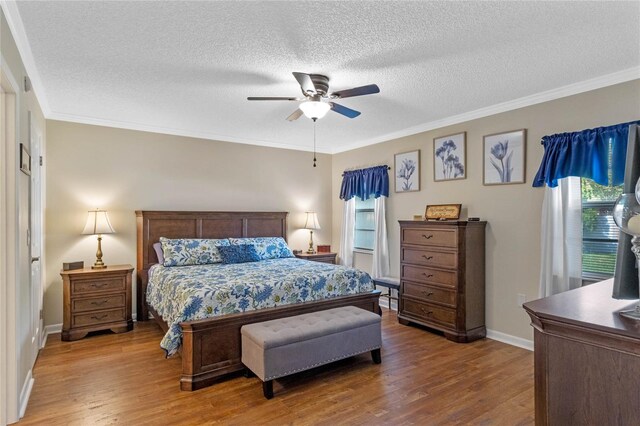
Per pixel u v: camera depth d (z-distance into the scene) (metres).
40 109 3.64
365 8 2.06
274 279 3.35
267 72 2.95
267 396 2.60
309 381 2.87
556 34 2.35
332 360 2.91
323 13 2.11
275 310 3.14
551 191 3.35
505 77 3.07
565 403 1.08
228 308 2.98
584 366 1.04
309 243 6.11
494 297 3.89
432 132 4.60
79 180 4.30
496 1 1.99
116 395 2.63
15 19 2.13
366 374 3.00
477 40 2.43
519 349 3.57
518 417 2.35
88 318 3.93
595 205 3.20
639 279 1.18
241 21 2.20
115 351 3.51
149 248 4.61
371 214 5.68
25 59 2.60
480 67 2.86
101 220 4.16
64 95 3.52
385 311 5.04
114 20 2.19
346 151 6.07
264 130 4.96
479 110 3.98
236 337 2.96
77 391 2.69
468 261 3.82
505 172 3.80
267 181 5.73
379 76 3.03
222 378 2.87
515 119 3.72
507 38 2.40
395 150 5.14
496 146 3.89
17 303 2.25
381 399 2.58
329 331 2.90
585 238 3.27
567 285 3.26
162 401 2.55
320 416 2.37
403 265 4.45
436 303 4.01
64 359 3.30
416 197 4.82
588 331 1.01
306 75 2.52
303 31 2.31
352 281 3.74
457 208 4.15
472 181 4.13
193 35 2.37
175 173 4.93
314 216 5.88
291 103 3.75
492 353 3.46
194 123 4.59
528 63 2.79
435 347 3.63
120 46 2.52
